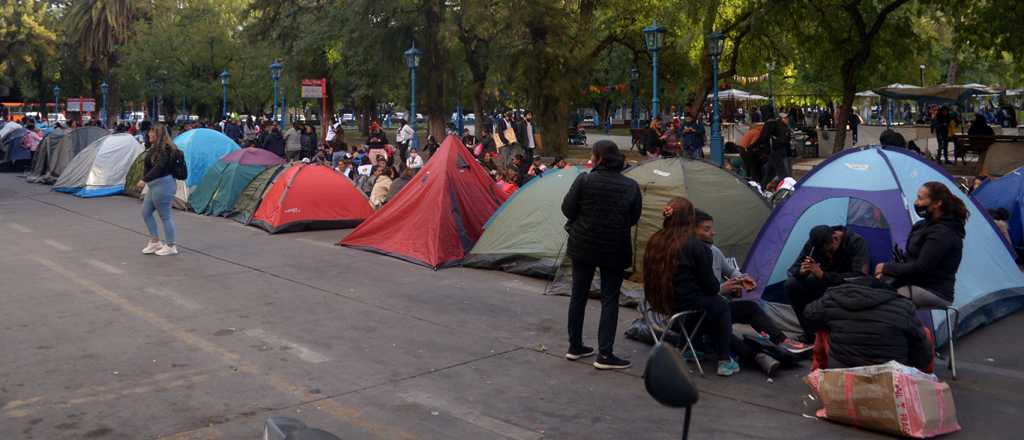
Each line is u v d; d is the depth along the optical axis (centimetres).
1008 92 3769
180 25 4550
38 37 5656
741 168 1906
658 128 2281
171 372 648
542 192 1101
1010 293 833
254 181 1589
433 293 950
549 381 642
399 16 3050
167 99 5062
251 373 649
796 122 3397
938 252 647
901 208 772
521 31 2819
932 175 810
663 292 650
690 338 661
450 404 587
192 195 1712
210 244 1284
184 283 987
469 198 1184
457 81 3597
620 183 665
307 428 303
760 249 847
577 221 677
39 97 6319
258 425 540
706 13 2261
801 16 2177
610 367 668
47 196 1962
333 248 1255
